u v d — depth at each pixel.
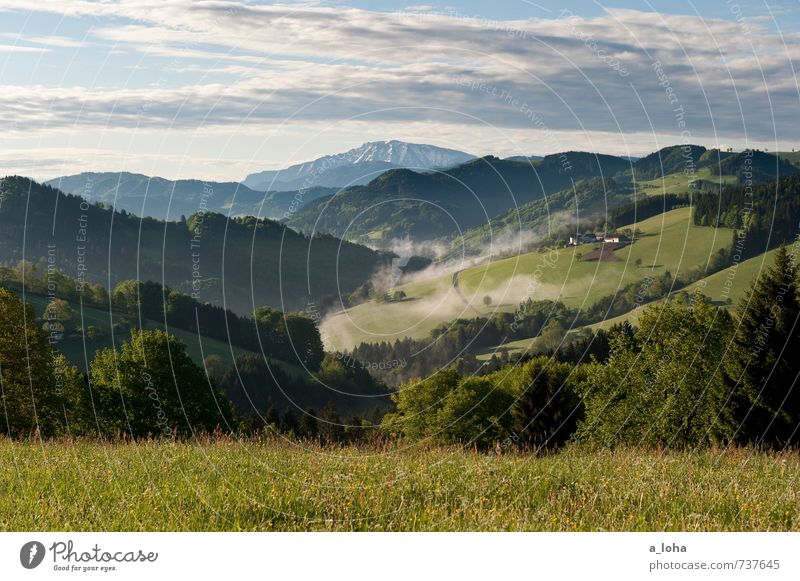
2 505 8.60
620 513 8.60
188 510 8.50
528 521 8.09
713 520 8.20
